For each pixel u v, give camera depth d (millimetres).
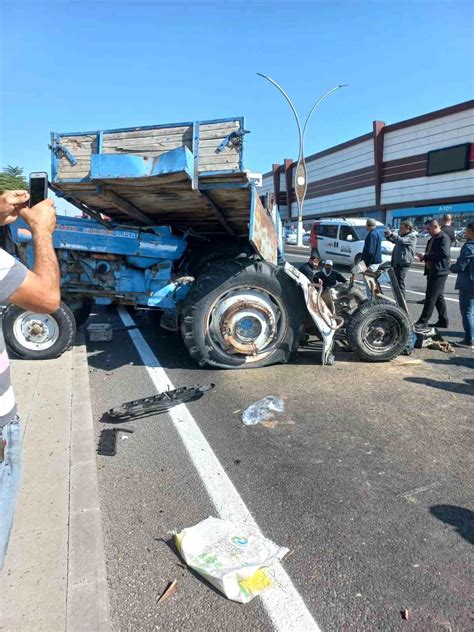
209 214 5996
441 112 32781
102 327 6770
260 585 2324
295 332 5672
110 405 4566
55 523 2676
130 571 2434
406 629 2109
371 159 39344
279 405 4496
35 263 1637
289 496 3088
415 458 3576
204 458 3557
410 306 10227
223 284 5340
